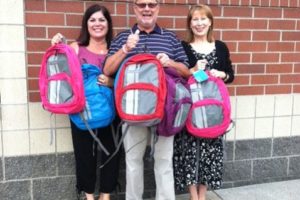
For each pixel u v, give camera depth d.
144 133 3.25
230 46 3.93
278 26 4.05
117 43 3.25
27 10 3.40
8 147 3.53
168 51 3.25
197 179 3.51
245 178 4.21
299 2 4.07
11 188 3.59
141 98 2.92
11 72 3.43
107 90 3.18
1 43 3.38
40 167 3.62
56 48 3.08
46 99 3.13
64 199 3.72
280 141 4.25
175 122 3.06
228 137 4.07
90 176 3.46
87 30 3.38
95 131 3.30
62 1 3.46
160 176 3.32
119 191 3.84
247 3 3.90
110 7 3.58
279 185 4.24
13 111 3.49
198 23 3.43
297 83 4.21
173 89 2.99
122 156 3.78
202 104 3.29
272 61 4.09
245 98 4.06
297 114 4.26
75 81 3.01
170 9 3.71
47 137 3.60
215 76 3.37
